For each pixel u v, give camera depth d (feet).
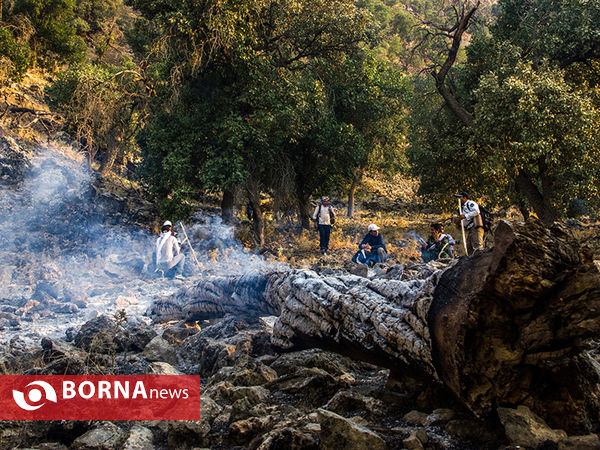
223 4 47.62
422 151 59.36
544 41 51.57
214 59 50.65
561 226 7.95
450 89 60.44
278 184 56.90
